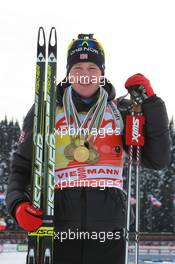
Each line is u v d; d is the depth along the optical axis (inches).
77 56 149.4
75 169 143.0
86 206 140.3
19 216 135.0
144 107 145.1
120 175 146.7
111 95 150.2
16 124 1788.9
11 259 899.4
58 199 141.9
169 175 1664.6
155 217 1660.9
